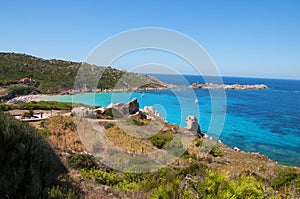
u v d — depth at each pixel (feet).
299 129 117.91
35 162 16.63
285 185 22.61
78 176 22.44
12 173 14.03
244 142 92.27
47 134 37.81
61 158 26.27
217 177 9.40
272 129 116.78
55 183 17.79
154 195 10.19
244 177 9.79
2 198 12.71
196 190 9.77
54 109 90.43
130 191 20.56
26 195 13.35
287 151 82.02
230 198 8.87
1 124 16.79
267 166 44.50
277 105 211.20
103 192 19.62
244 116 151.23
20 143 16.28
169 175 22.94
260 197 9.18
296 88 484.74
